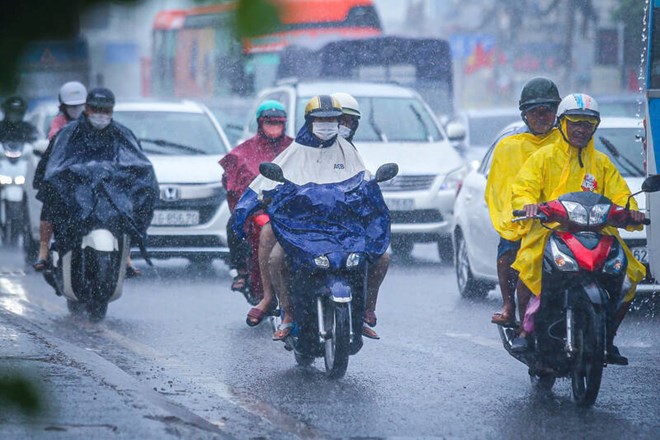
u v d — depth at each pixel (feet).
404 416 39.63
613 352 40.70
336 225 46.09
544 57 322.14
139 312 69.10
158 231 85.35
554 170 42.68
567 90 289.12
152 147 92.17
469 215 76.43
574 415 40.01
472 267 76.02
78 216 62.28
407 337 60.13
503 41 333.62
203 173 86.74
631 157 74.33
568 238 39.96
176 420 34.96
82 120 64.28
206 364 51.01
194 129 94.63
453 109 178.09
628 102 137.90
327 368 47.09
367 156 101.76
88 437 31.40
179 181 85.66
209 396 43.24
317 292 45.34
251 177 62.69
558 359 42.09
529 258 41.68
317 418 39.17
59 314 67.97
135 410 35.60
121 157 64.28
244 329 62.34
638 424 38.45
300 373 48.85
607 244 39.96
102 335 59.72
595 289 39.09
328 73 147.95
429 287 84.28
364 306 46.09
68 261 63.82
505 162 46.39
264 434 36.09
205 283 84.79
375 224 46.75
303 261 45.01
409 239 100.22
